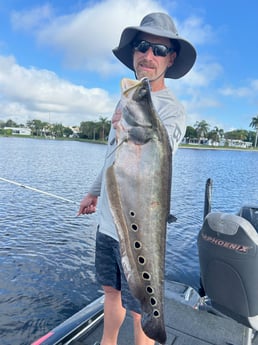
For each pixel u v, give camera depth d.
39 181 21.78
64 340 2.41
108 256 1.90
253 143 109.38
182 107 1.81
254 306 1.87
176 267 7.91
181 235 10.63
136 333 1.82
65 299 6.19
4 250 8.63
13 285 6.67
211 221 1.96
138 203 1.42
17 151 48.72
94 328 2.60
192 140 102.12
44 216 12.32
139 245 1.43
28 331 5.20
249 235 1.81
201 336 2.61
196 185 22.92
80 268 7.62
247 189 22.73
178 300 3.12
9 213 12.65
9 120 121.75
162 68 1.80
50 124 121.25
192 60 1.93
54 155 45.09
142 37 1.81
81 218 12.04
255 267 1.81
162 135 1.43
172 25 1.85
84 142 102.12
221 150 97.88
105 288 1.98
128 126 1.41
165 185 1.44
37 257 8.20
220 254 1.91
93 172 27.58
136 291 1.44
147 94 1.40
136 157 1.41
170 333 2.63
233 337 2.60
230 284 1.91
